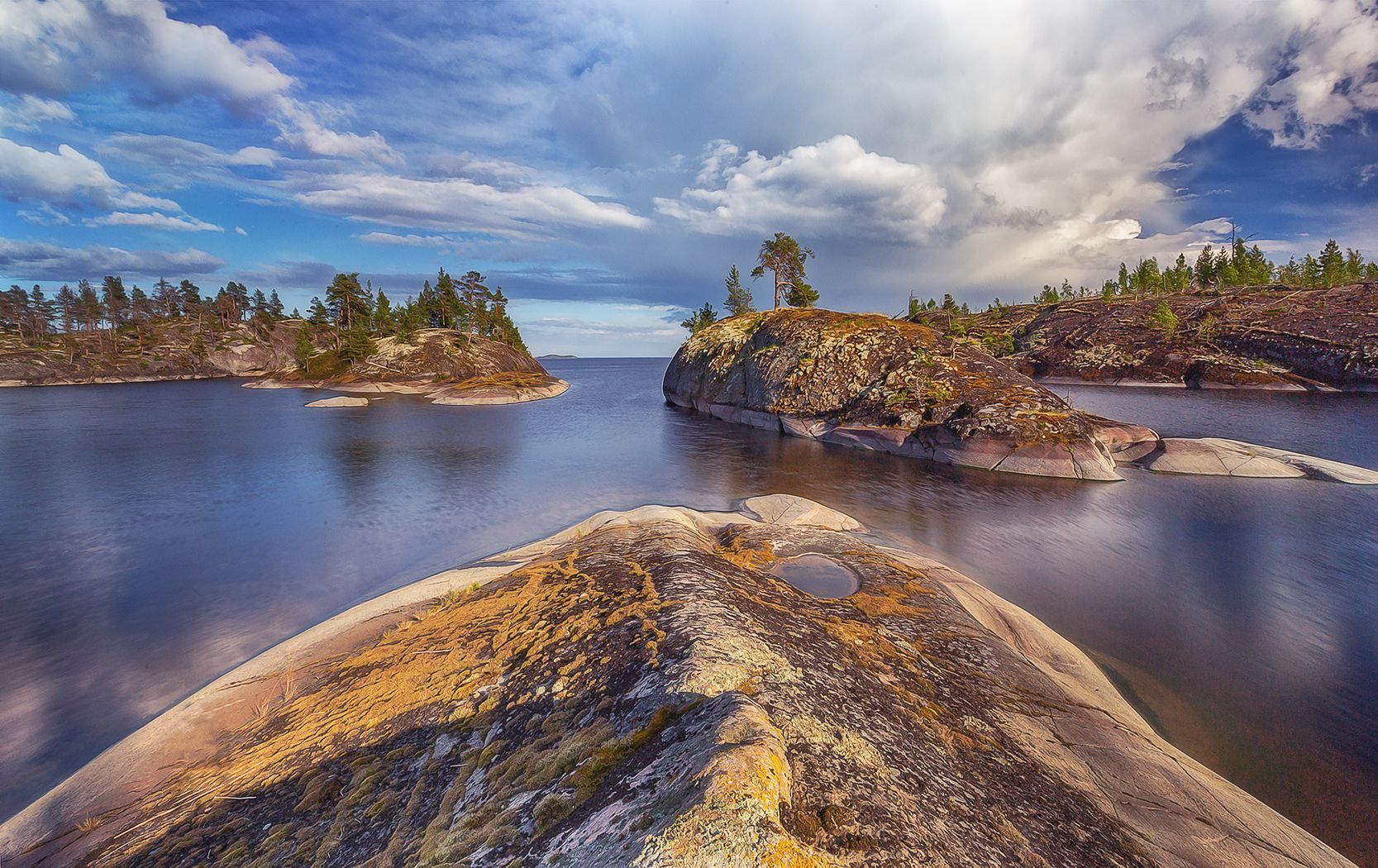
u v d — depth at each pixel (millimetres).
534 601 14195
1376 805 9352
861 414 47938
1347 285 94562
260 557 21656
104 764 10258
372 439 49156
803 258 81062
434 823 7184
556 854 5582
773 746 6348
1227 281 123188
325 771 8992
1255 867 7371
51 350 122438
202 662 14539
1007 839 6648
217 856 7543
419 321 127438
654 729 7758
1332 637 15375
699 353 76000
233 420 61062
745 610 12188
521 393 88750
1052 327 116500
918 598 15812
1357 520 25703
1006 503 28859
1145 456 37156
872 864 5293
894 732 8516
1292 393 72938
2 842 8656
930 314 148500
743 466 38188
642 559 16016
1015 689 11547
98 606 17609
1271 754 10688
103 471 36375
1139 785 8828
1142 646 14867
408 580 19484
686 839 4781
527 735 8812
